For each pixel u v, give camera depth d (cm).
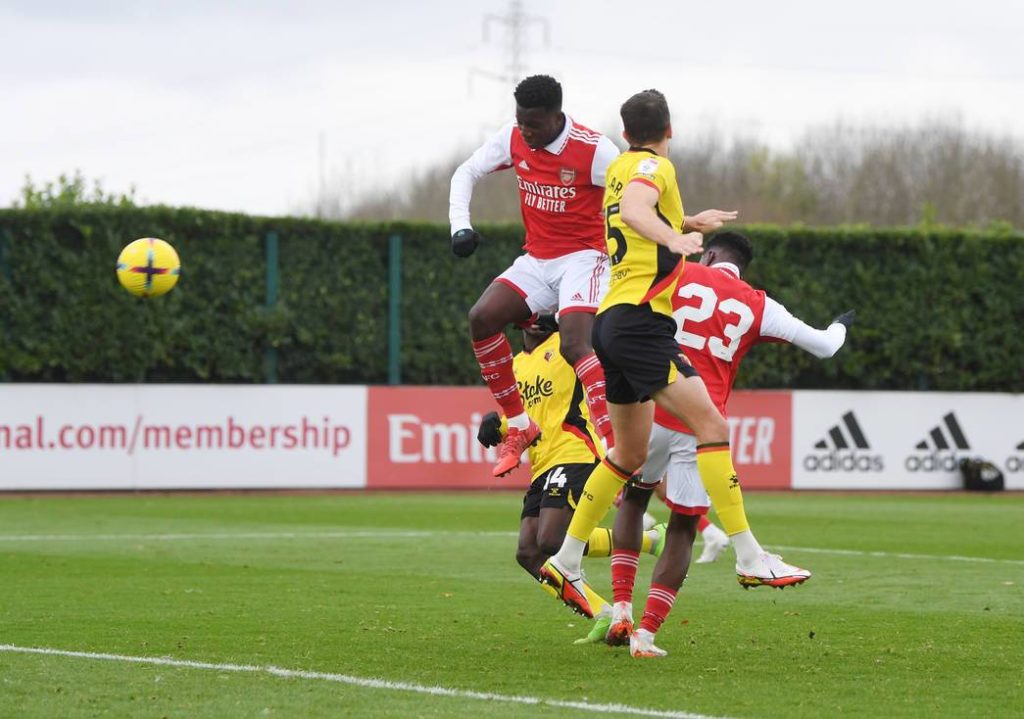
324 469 5041
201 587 2369
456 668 1578
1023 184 13512
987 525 3828
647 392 1566
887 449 5381
